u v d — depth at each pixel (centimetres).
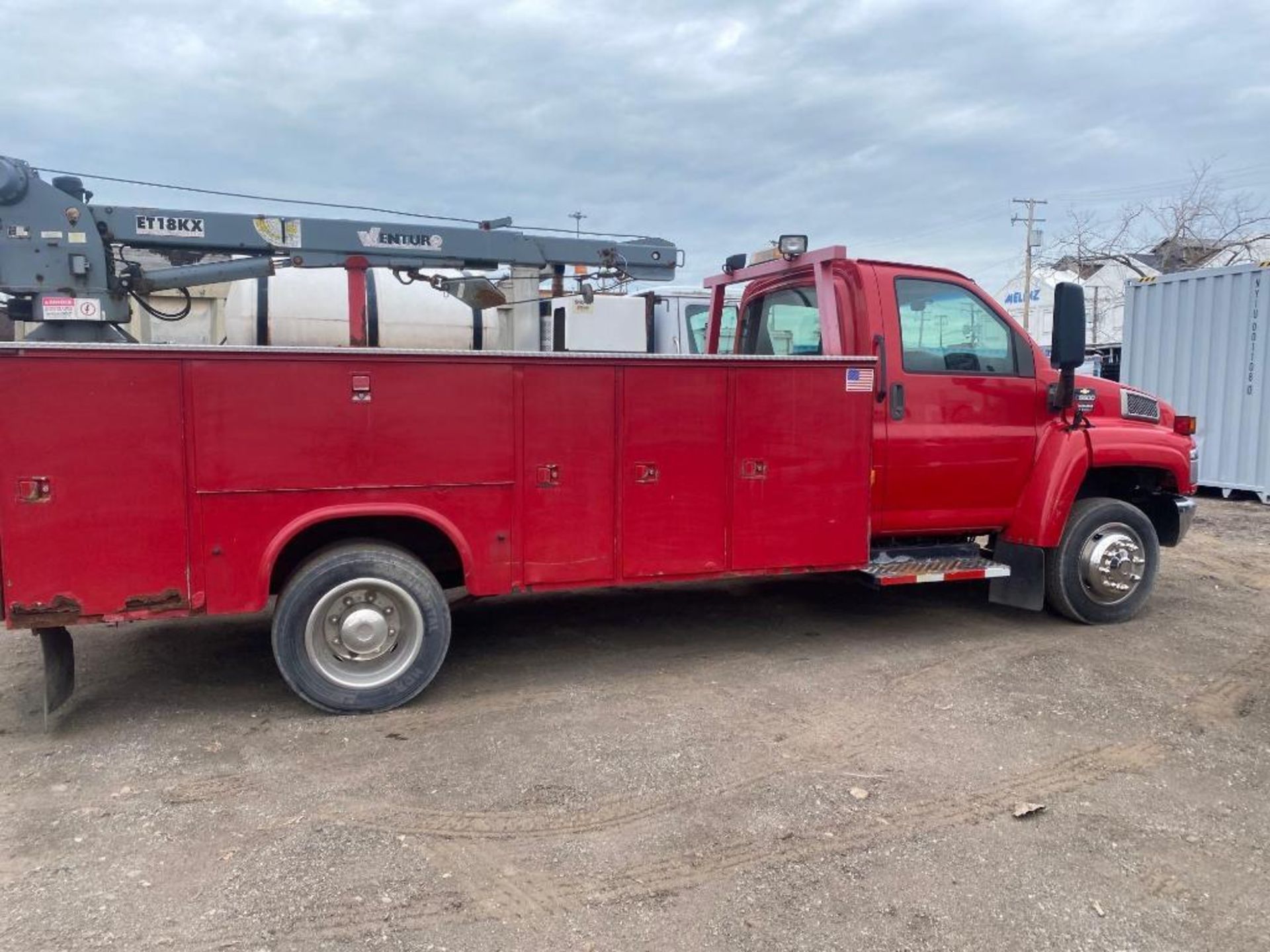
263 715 456
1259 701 480
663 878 309
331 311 689
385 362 445
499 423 467
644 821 347
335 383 438
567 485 484
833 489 536
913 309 568
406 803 362
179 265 670
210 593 430
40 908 289
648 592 720
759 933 279
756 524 522
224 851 325
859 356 534
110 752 411
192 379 418
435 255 555
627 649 568
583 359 478
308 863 316
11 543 401
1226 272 1212
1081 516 607
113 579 416
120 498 414
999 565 591
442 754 408
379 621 456
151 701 476
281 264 530
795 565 534
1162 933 281
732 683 504
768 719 450
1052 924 285
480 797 367
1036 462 599
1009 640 587
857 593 716
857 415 536
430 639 463
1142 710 465
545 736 428
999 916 288
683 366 498
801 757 406
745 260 670
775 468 523
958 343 580
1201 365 1255
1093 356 1722
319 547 475
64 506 407
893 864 318
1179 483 641
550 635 599
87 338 486
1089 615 618
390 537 490
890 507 567
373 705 456
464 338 720
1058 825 347
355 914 287
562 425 479
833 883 306
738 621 633
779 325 658
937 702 475
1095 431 605
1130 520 620
